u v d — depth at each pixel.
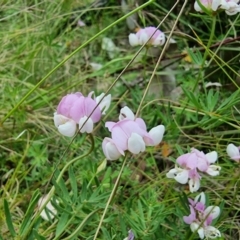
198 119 0.47
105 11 0.68
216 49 0.48
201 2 0.39
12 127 0.50
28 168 0.47
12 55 0.59
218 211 0.33
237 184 0.38
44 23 0.62
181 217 0.34
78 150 0.46
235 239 0.40
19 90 0.52
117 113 0.52
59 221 0.32
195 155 0.32
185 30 0.58
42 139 0.48
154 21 0.62
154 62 0.54
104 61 0.62
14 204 0.41
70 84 0.56
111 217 0.33
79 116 0.32
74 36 0.63
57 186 0.33
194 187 0.32
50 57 0.59
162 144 0.45
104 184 0.39
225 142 0.47
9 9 0.64
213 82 0.51
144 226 0.33
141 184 0.43
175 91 0.53
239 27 0.54
